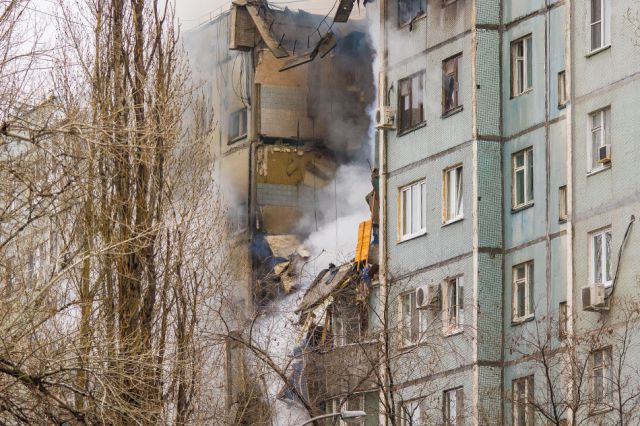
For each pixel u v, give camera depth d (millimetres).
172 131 45250
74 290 41406
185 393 44000
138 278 43875
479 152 58688
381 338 56406
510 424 55875
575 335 49750
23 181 32844
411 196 62406
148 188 44406
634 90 51938
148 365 36219
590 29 54156
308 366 57688
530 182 57531
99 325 39844
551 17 57125
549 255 55812
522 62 58750
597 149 53375
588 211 53188
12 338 32844
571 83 54594
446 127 60781
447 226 59938
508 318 57312
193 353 45156
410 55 63312
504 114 59094
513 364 56500
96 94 44562
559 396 52719
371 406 59500
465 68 60000
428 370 58219
